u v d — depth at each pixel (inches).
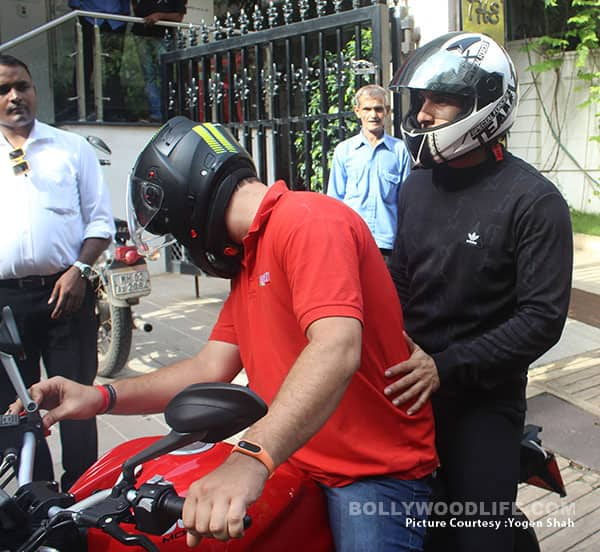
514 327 79.7
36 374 131.1
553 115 423.5
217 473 51.0
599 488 142.4
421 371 72.5
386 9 185.8
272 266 64.0
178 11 322.3
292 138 218.2
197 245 69.6
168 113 267.0
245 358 72.9
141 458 53.4
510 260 82.8
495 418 84.5
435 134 84.3
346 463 68.1
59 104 307.9
